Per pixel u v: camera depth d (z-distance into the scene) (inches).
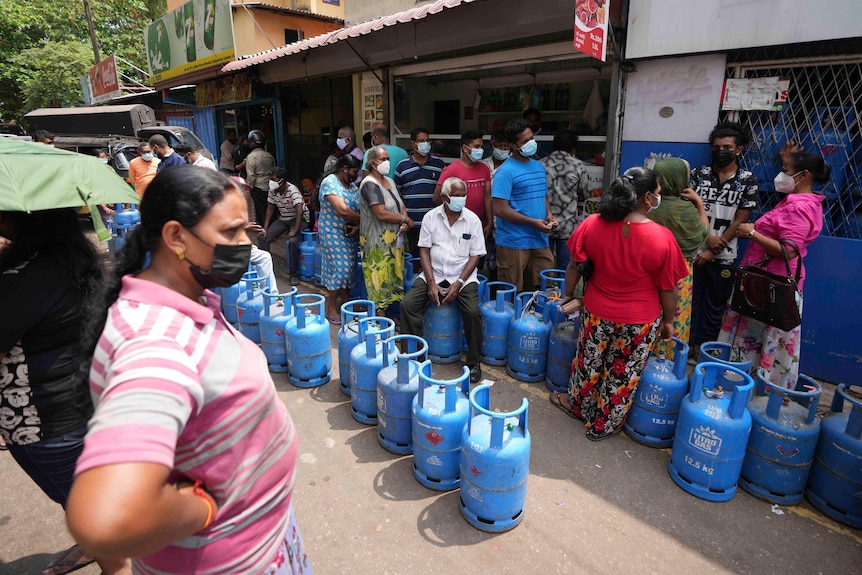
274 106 379.2
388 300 185.5
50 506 111.2
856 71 134.3
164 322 39.9
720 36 146.5
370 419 136.3
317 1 484.1
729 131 142.6
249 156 324.5
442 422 106.1
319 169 374.6
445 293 159.3
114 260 46.6
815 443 103.0
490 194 197.3
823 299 146.2
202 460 41.8
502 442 95.7
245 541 46.3
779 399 103.8
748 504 106.9
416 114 285.0
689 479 109.7
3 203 64.5
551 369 149.8
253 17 443.5
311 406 146.3
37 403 72.0
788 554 94.3
